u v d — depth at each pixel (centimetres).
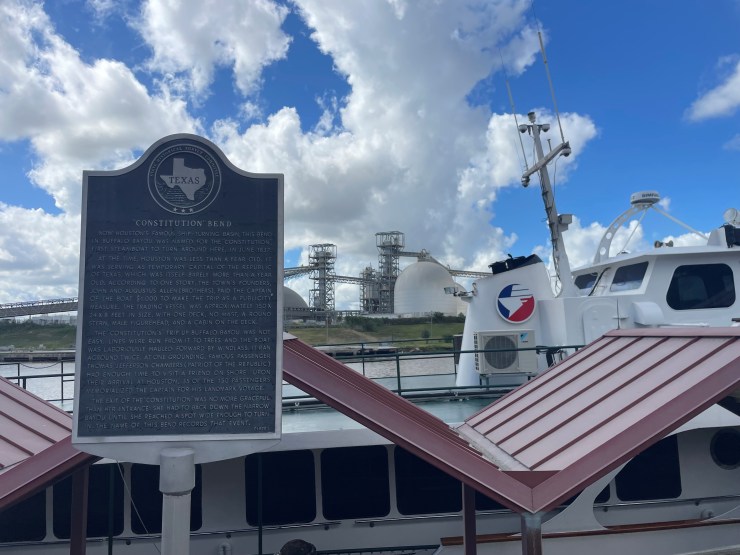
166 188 438
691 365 438
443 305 5938
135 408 419
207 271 435
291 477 712
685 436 759
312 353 473
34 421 528
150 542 694
